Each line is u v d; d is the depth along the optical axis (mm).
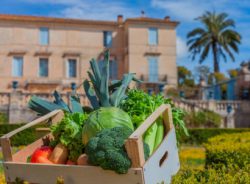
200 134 23219
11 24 48438
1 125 22156
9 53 48156
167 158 4262
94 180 3732
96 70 4766
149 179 3707
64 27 50000
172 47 52031
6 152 4312
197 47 64188
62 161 4246
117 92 4766
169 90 48656
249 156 6586
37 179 4035
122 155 3580
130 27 50844
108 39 51406
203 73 76375
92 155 3707
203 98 49000
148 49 51219
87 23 50438
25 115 29594
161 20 51625
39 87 47750
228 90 46094
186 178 4531
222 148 6949
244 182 4344
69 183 3846
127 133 3814
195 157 12633
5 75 47844
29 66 48688
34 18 49344
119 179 3637
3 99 29703
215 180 4410
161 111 4223
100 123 4066
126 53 51156
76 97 5266
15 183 4129
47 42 49594
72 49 50094
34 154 4344
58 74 49438
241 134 12125
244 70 42375
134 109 4566
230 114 34000
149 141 4199
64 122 4316
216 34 63562
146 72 50938
